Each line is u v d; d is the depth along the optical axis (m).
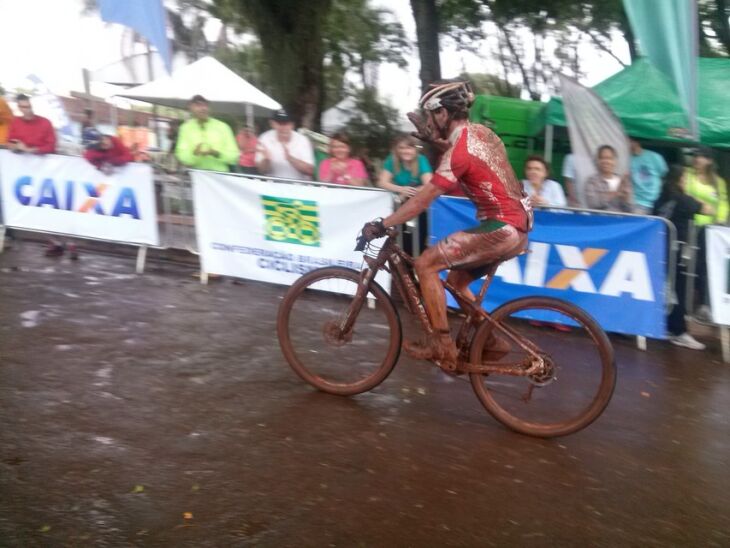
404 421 4.07
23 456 3.40
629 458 3.78
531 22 13.81
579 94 7.04
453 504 3.21
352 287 4.56
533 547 2.92
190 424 3.85
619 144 6.94
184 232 7.15
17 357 4.68
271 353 5.06
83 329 5.35
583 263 5.77
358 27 15.41
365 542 2.88
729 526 3.16
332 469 3.46
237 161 7.71
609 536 3.03
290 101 12.11
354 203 6.31
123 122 14.70
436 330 3.94
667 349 5.84
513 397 4.18
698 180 7.24
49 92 14.12
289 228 6.57
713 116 8.02
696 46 6.87
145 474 3.30
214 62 9.52
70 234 7.55
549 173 6.66
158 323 5.61
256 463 3.47
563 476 3.53
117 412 3.95
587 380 4.54
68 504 3.02
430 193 3.74
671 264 5.65
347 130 15.12
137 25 7.95
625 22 12.77
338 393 4.36
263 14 11.69
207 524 2.94
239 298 6.51
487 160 3.70
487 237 3.74
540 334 5.45
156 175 7.12
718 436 4.15
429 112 3.80
